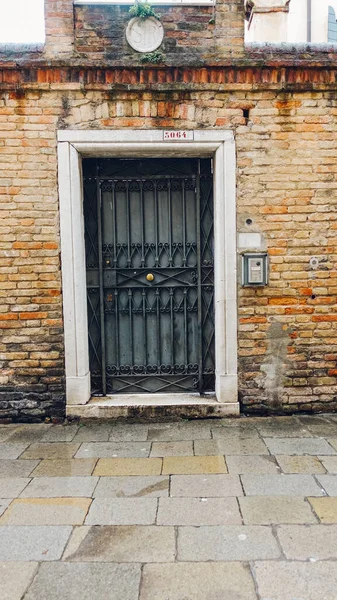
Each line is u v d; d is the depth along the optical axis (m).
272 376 4.94
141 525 3.05
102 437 4.52
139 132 4.67
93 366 5.18
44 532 2.99
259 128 4.73
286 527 2.99
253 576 2.55
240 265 4.84
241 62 4.60
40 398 4.88
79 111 4.64
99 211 5.02
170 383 5.25
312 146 4.76
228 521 3.07
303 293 4.87
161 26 4.61
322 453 4.07
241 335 4.89
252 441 4.34
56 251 4.75
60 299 4.80
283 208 4.80
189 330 5.22
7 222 4.71
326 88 4.70
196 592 2.45
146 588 2.49
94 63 4.54
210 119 4.71
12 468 3.89
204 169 5.07
